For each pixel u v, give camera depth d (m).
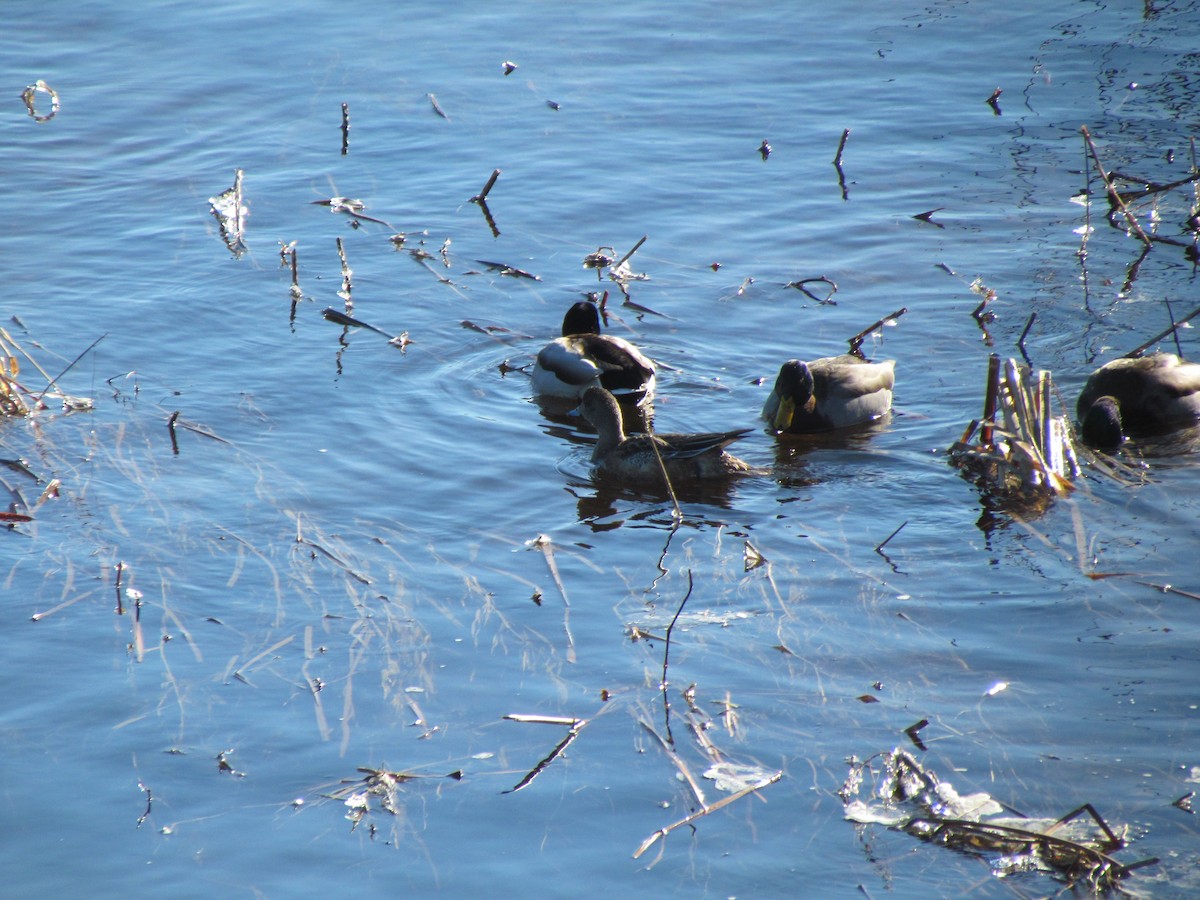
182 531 12.46
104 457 13.96
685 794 8.94
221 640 10.75
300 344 17.02
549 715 9.81
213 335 17.17
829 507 13.25
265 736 9.58
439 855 8.45
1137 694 9.88
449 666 10.42
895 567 11.91
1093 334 16.92
